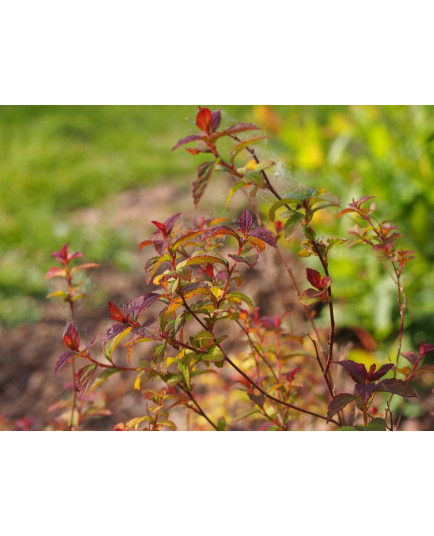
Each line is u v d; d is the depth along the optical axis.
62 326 3.55
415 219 2.98
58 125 6.52
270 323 1.88
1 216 4.66
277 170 1.56
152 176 5.39
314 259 3.35
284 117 5.70
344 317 3.11
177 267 1.29
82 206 4.91
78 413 2.06
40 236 4.36
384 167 3.38
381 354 2.91
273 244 1.30
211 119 1.27
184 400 1.64
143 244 1.34
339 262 3.13
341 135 3.76
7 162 5.56
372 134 3.37
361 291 3.16
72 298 1.83
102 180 5.28
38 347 3.40
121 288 3.81
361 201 1.57
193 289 1.31
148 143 6.17
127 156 5.80
